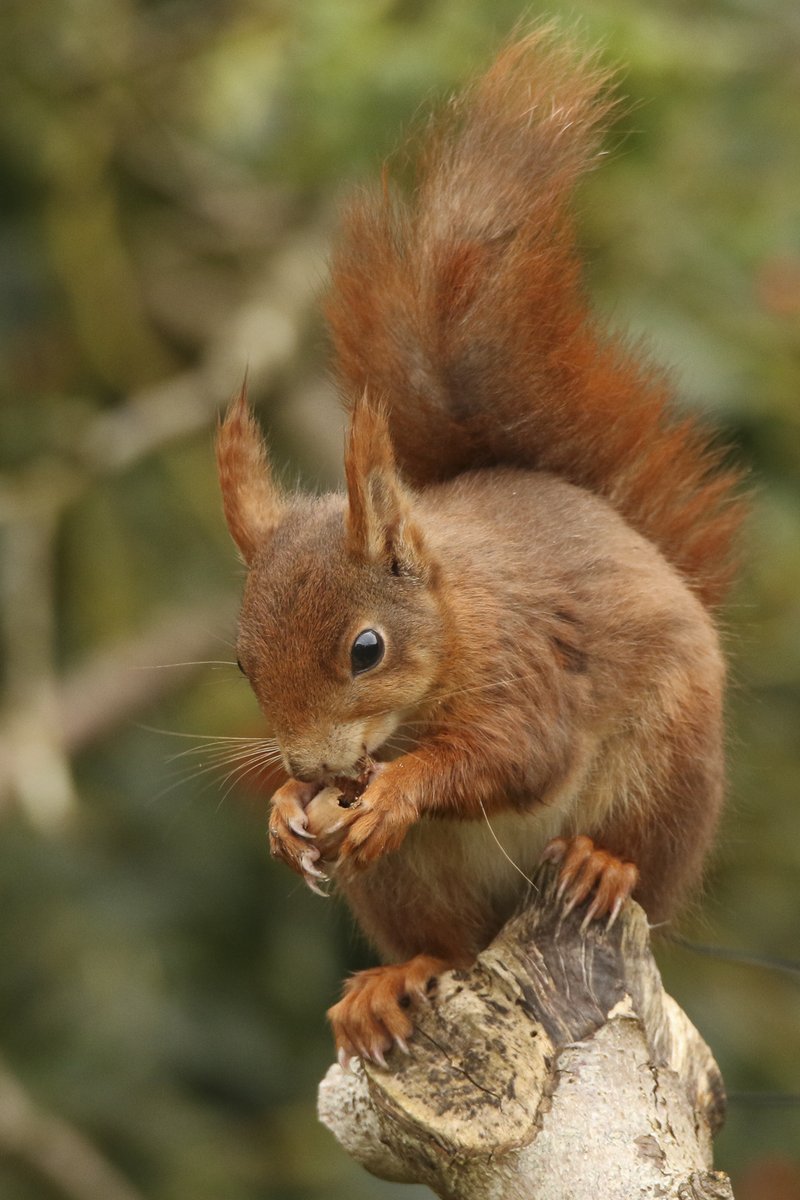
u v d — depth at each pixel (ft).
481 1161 18.97
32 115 45.52
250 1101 39.24
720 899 40.06
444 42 37.47
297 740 22.56
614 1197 18.48
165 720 43.32
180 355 48.16
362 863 21.94
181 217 48.16
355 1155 21.72
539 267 24.84
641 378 26.02
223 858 40.75
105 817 41.70
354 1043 21.79
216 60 46.32
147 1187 38.09
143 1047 38.63
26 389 46.60
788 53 40.88
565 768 23.30
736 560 26.58
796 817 40.65
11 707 40.81
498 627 23.18
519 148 24.77
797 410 39.50
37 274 46.47
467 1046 19.86
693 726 23.72
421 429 25.81
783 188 40.75
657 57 37.29
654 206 40.24
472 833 24.39
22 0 45.42
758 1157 37.88
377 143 37.96
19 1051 39.19
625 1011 20.01
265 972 40.04
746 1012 39.47
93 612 45.50
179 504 46.29
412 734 23.88
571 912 21.26
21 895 40.73
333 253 25.66
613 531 24.48
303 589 22.80
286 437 44.45
